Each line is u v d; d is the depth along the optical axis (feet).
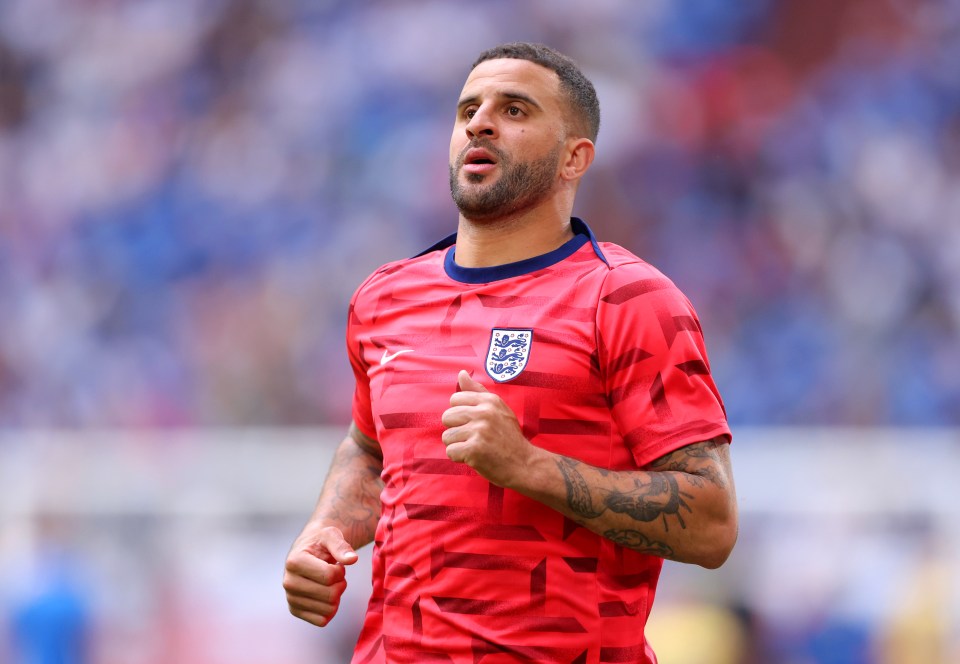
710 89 142.20
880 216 131.75
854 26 145.07
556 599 27.81
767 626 69.87
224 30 156.25
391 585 29.35
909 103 139.74
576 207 134.92
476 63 31.73
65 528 76.33
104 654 73.82
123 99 155.63
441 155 142.92
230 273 139.13
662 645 69.51
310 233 140.67
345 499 33.58
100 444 78.28
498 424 26.50
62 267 141.69
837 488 71.67
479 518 28.12
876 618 69.00
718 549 27.78
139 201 146.51
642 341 28.35
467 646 27.84
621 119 139.74
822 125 138.82
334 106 148.77
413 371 29.81
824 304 125.80
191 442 78.23
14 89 158.81
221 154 148.46
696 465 27.84
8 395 131.54
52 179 150.41
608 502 27.02
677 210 135.03
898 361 118.93
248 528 76.02
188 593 74.79
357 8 153.38
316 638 72.69
